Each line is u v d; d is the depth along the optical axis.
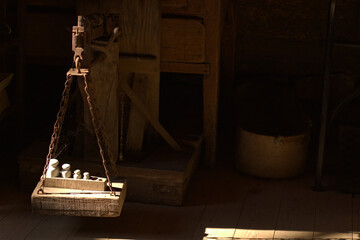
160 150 5.88
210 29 5.75
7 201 5.62
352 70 7.05
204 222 5.36
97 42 5.24
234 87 7.32
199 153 6.24
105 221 5.32
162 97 7.09
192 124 6.42
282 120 6.53
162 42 5.82
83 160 5.60
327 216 5.50
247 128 6.25
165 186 5.56
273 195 5.84
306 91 7.21
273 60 7.23
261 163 6.08
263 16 7.10
